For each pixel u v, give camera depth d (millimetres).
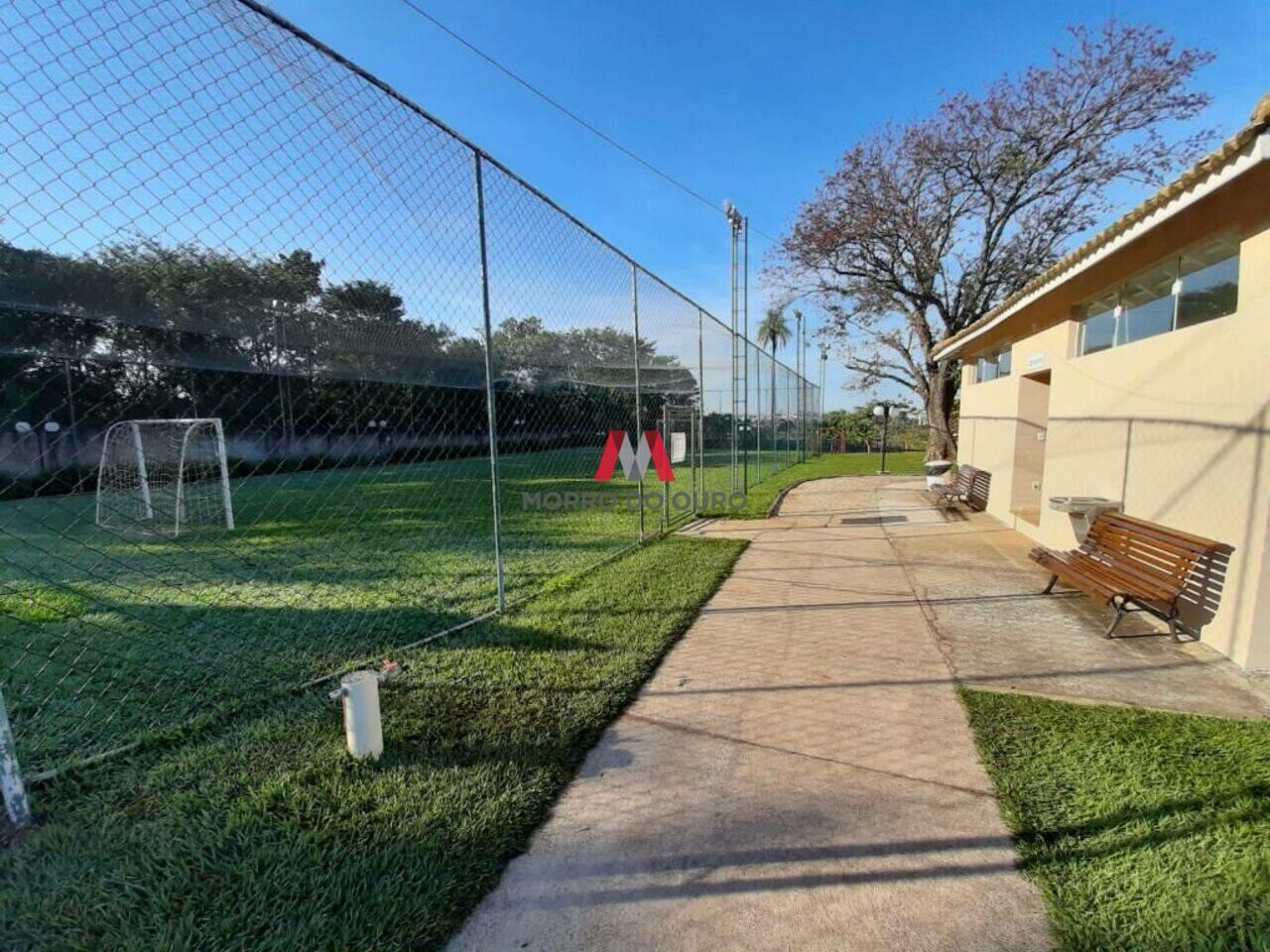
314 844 1785
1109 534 4402
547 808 2039
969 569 5535
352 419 10820
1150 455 4258
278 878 1647
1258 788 2025
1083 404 5395
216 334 4773
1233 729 2477
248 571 5469
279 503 10844
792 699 2871
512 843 1833
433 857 1751
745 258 13086
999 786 2115
